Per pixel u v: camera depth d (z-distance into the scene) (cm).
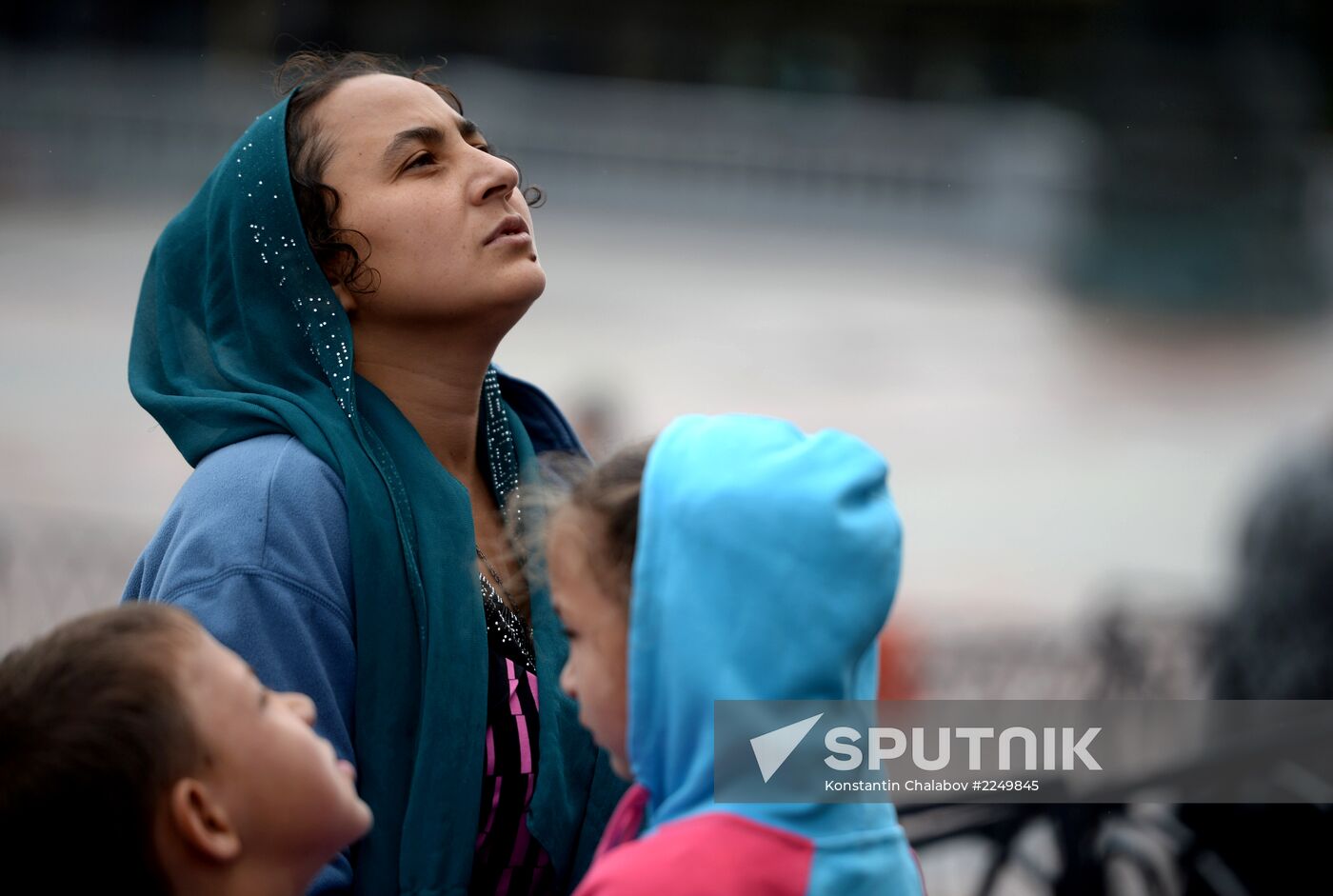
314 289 475
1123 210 7369
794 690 356
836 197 7650
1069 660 1670
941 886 954
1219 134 7388
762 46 8544
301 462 449
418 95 501
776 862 351
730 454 374
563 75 8369
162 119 7144
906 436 3781
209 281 489
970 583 2561
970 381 4444
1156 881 812
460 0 8150
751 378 4328
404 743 443
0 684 345
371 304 486
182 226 507
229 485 446
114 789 327
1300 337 5425
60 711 331
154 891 333
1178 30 7494
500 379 586
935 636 1745
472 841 441
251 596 427
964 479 3388
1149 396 4369
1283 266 6625
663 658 364
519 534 507
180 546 442
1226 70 7431
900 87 8581
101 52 7769
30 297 4566
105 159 6900
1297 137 7325
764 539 360
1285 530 896
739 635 357
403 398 495
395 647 445
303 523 439
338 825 360
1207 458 3647
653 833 360
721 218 7388
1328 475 898
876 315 5456
